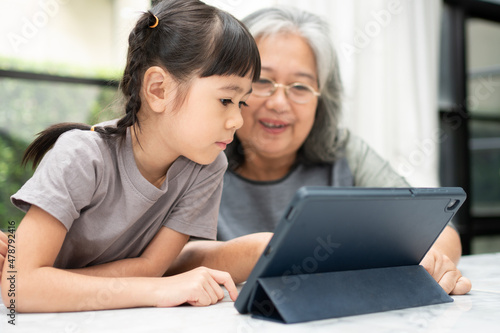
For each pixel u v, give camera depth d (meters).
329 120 1.29
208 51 0.75
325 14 2.27
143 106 0.79
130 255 0.87
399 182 1.27
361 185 1.32
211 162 0.82
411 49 2.62
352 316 0.56
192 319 0.56
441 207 0.62
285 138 1.21
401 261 0.67
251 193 1.27
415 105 2.60
